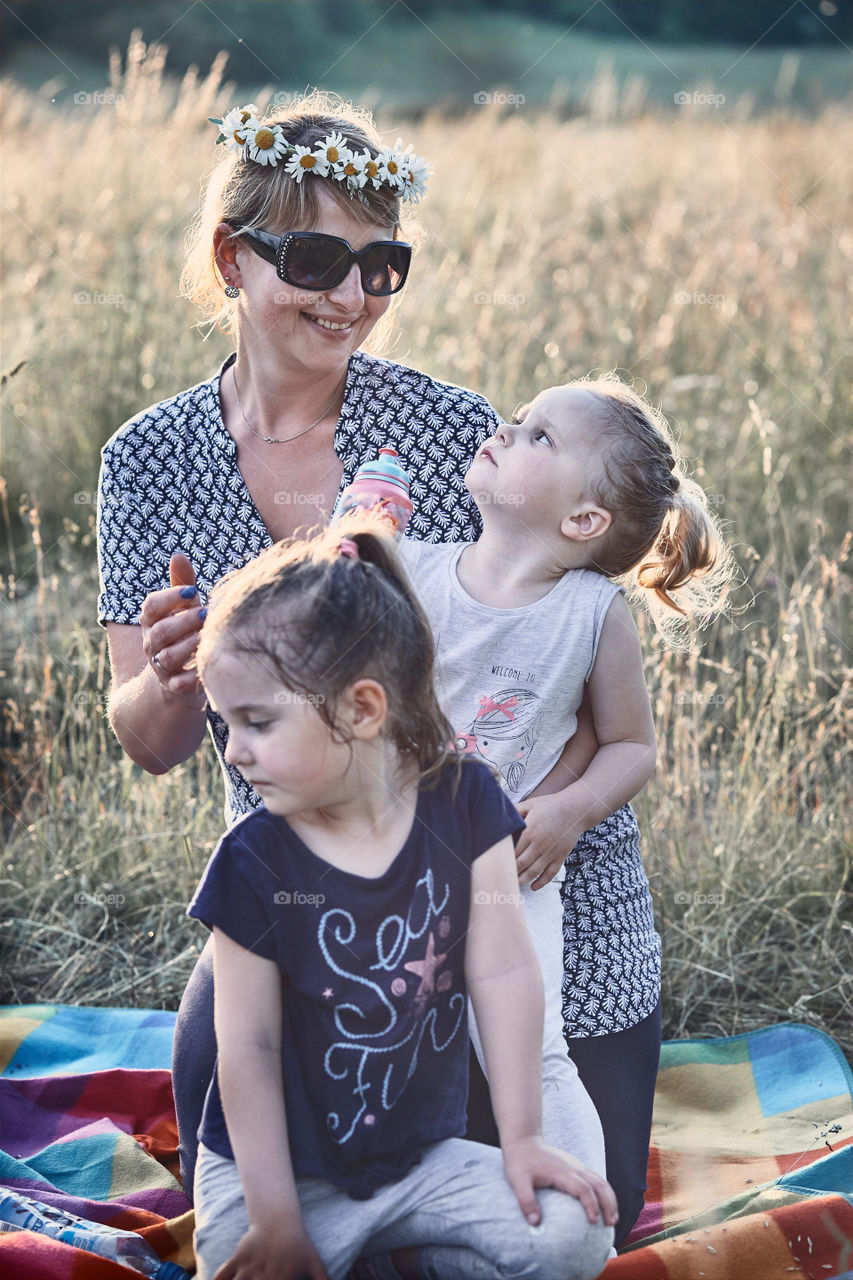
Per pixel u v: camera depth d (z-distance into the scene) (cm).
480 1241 166
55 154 808
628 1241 222
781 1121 261
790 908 335
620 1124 224
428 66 1656
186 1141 216
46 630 431
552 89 1583
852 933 325
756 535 478
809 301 709
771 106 1413
